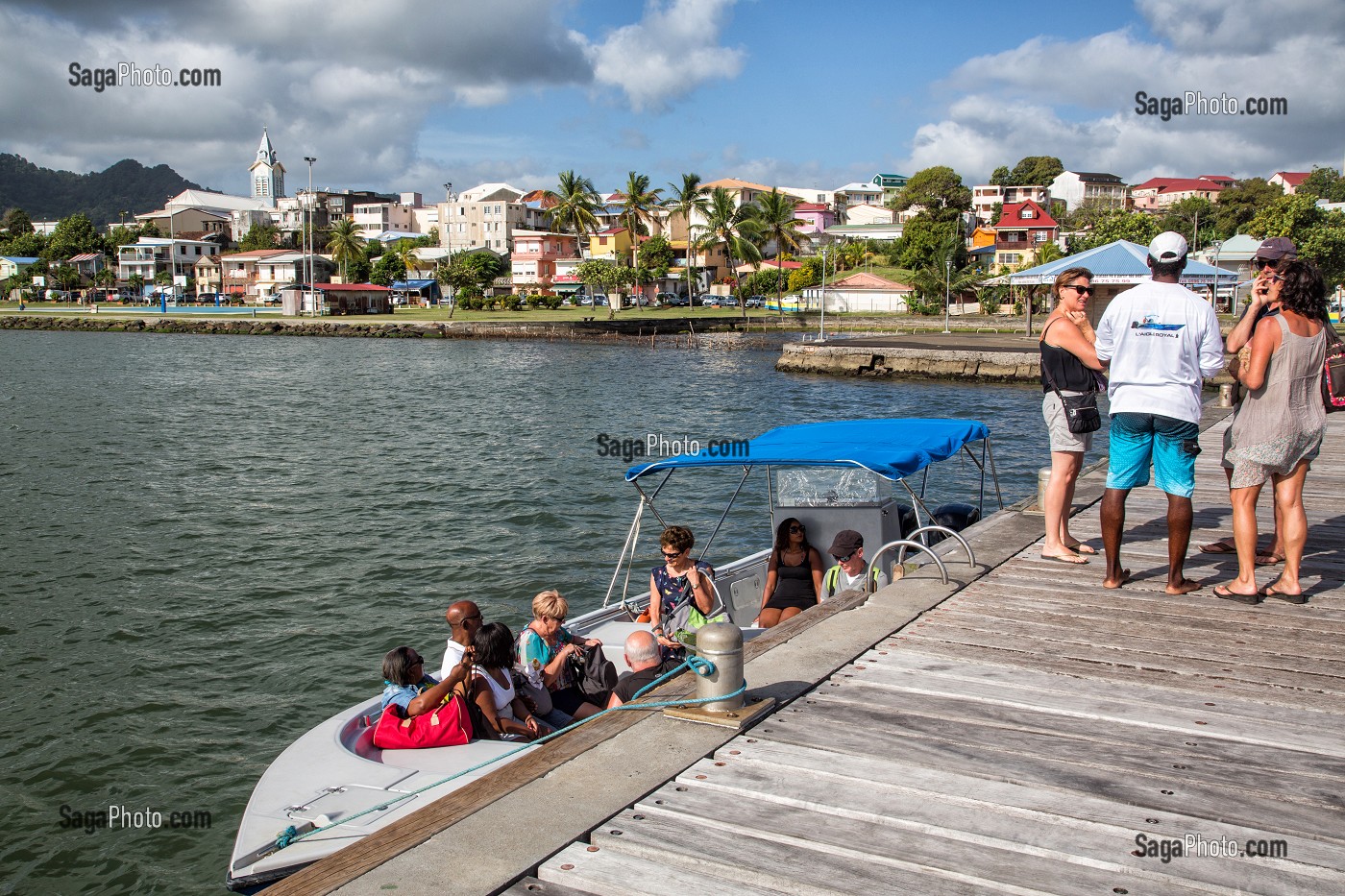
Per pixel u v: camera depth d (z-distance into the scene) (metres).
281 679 11.45
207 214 171.25
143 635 12.84
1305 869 3.43
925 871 3.45
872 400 43.56
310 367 60.03
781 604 9.23
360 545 17.20
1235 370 6.50
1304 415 6.19
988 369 51.53
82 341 84.69
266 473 24.39
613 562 15.98
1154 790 4.02
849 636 6.00
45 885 7.66
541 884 3.44
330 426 33.53
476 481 23.02
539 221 153.88
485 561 16.09
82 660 11.99
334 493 21.89
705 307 110.25
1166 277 6.30
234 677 11.49
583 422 35.25
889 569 9.73
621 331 88.44
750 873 3.44
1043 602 6.66
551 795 4.02
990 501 20.05
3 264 150.62
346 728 6.61
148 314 107.31
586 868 3.52
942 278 92.56
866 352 54.72
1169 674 5.30
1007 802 3.93
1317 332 6.15
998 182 164.88
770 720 4.80
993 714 4.82
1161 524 9.09
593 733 4.66
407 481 23.16
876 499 9.66
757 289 105.38
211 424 34.22
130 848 8.11
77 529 18.53
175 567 15.95
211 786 9.09
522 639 7.32
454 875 3.44
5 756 9.60
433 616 13.52
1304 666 5.36
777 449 9.09
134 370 57.00
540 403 41.28
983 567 7.53
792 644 5.85
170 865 7.89
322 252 158.88
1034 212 107.62
